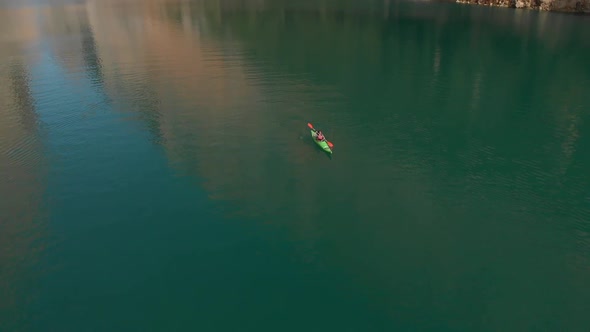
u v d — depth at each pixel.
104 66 44.47
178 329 15.75
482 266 18.67
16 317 16.19
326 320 16.14
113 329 15.77
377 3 89.88
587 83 39.69
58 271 18.33
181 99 35.41
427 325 15.95
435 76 41.75
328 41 56.22
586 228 20.80
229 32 61.91
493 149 27.97
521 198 23.08
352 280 17.94
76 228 20.83
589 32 58.81
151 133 29.77
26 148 27.88
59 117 32.16
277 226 21.05
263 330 15.70
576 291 17.34
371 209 22.28
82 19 73.38
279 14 77.31
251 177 24.91
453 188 23.97
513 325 15.91
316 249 19.62
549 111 33.66
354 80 40.22
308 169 25.72
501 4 80.50
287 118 31.92
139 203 22.69
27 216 21.62
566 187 23.92
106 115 32.47
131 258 19.05
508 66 45.06
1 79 40.59
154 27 65.56
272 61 46.00
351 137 29.36
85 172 25.34
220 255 19.27
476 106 34.59
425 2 89.88
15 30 63.72
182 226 21.02
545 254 19.28
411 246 19.83
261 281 17.88
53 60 46.66
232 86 38.34
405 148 28.02
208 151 27.56
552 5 73.81
